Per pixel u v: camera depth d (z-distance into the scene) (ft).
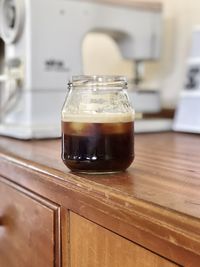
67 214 0.92
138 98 1.97
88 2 1.74
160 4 2.02
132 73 2.34
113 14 1.83
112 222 0.76
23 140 1.54
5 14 1.68
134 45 1.95
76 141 0.92
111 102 0.94
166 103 2.25
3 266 1.33
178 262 0.62
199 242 0.58
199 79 1.85
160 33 2.04
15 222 1.20
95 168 0.92
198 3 2.03
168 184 0.83
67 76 1.70
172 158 1.17
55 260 0.98
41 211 1.02
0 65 1.91
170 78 2.22
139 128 1.79
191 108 1.84
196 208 0.64
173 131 1.89
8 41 1.68
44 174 0.99
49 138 1.57
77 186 0.86
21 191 1.13
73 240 0.90
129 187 0.80
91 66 2.54
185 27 2.12
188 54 2.09
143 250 0.69
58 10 1.65
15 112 1.71
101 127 0.91
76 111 0.93
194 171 0.97
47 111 1.66
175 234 0.62
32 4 1.59
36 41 1.61
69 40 1.70
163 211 0.64
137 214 0.69
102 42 2.53
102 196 0.78
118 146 0.93
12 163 1.17
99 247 0.81
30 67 1.61
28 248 1.12
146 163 1.08
